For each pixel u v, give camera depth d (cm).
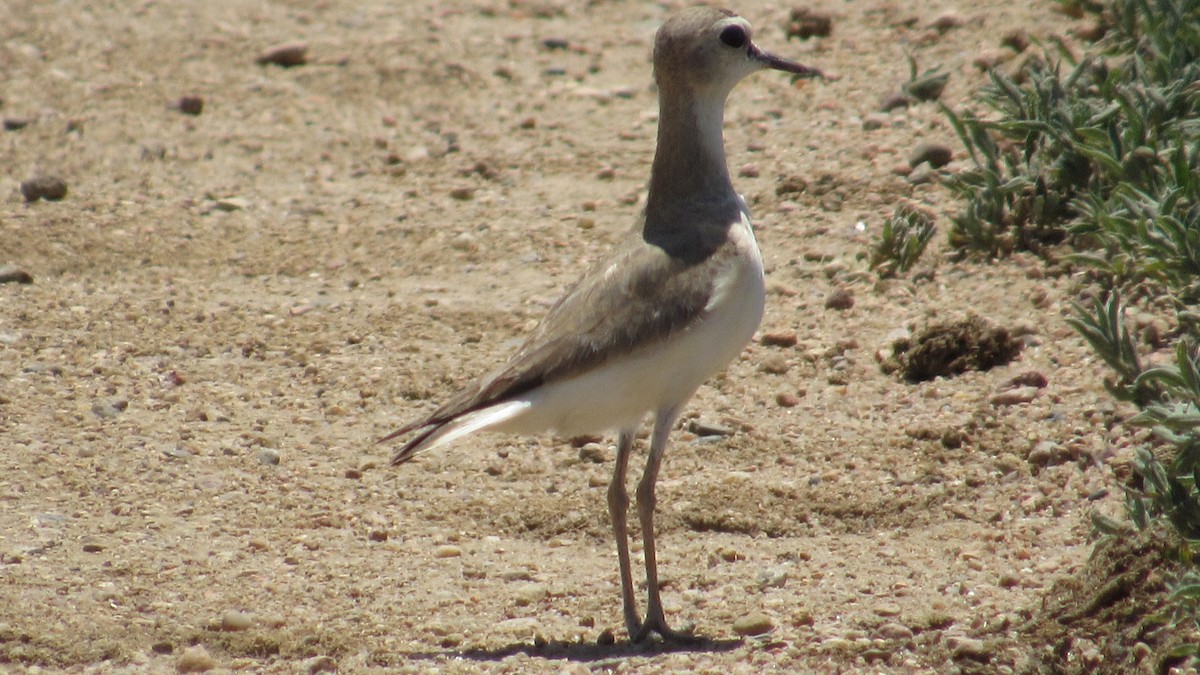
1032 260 1345
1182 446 932
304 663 866
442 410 898
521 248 1523
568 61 1962
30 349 1330
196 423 1216
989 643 854
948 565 979
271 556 1019
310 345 1353
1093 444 1089
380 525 1068
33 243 1540
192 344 1355
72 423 1205
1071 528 1007
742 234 956
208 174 1722
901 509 1059
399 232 1580
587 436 1197
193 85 1925
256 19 2120
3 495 1081
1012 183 1357
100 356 1324
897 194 1506
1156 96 1312
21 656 866
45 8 2145
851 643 865
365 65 1962
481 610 947
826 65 1816
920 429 1141
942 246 1402
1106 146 1320
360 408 1252
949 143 1557
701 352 920
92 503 1081
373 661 866
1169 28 1443
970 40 1766
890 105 1678
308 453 1177
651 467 928
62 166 1719
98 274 1498
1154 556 894
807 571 985
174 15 2128
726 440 1169
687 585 980
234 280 1494
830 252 1431
